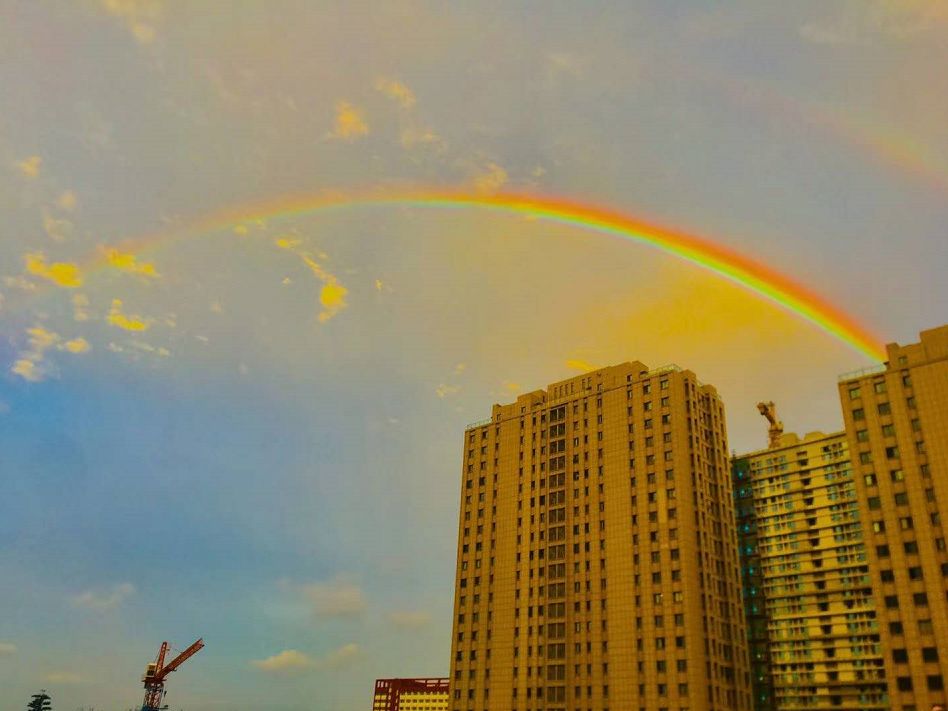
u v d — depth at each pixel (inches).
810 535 5748.0
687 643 4576.8
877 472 4232.3
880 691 5034.5
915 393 4249.5
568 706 4950.8
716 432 5679.1
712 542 5147.6
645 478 5246.1
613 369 5841.5
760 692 5570.9
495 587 5787.4
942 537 3890.3
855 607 5339.6
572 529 5492.1
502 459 6284.5
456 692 5644.7
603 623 5024.6
